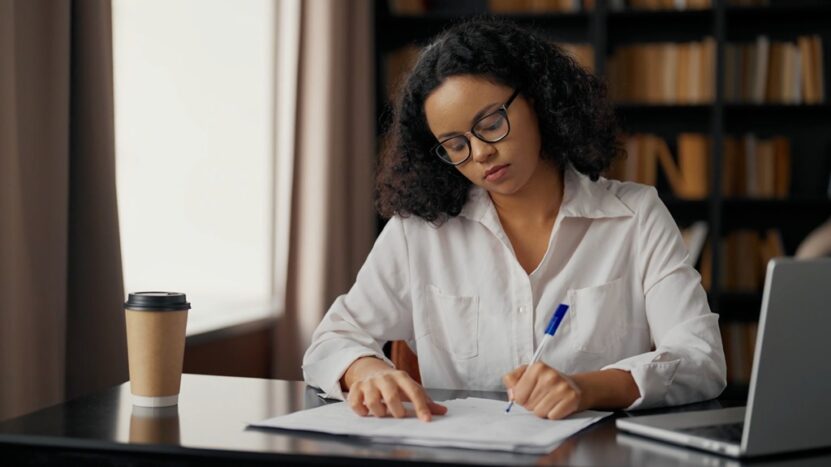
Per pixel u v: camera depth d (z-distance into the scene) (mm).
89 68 2115
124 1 2973
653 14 4129
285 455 1135
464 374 1770
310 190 3521
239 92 3578
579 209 1736
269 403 1443
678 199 4059
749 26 4188
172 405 1421
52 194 2004
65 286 2041
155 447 1176
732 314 4219
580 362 1712
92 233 2125
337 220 3592
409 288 1828
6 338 1838
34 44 1982
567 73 1706
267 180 3605
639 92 4125
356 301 1815
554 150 1722
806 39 4012
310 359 1609
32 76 1981
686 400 1459
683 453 1134
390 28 4488
